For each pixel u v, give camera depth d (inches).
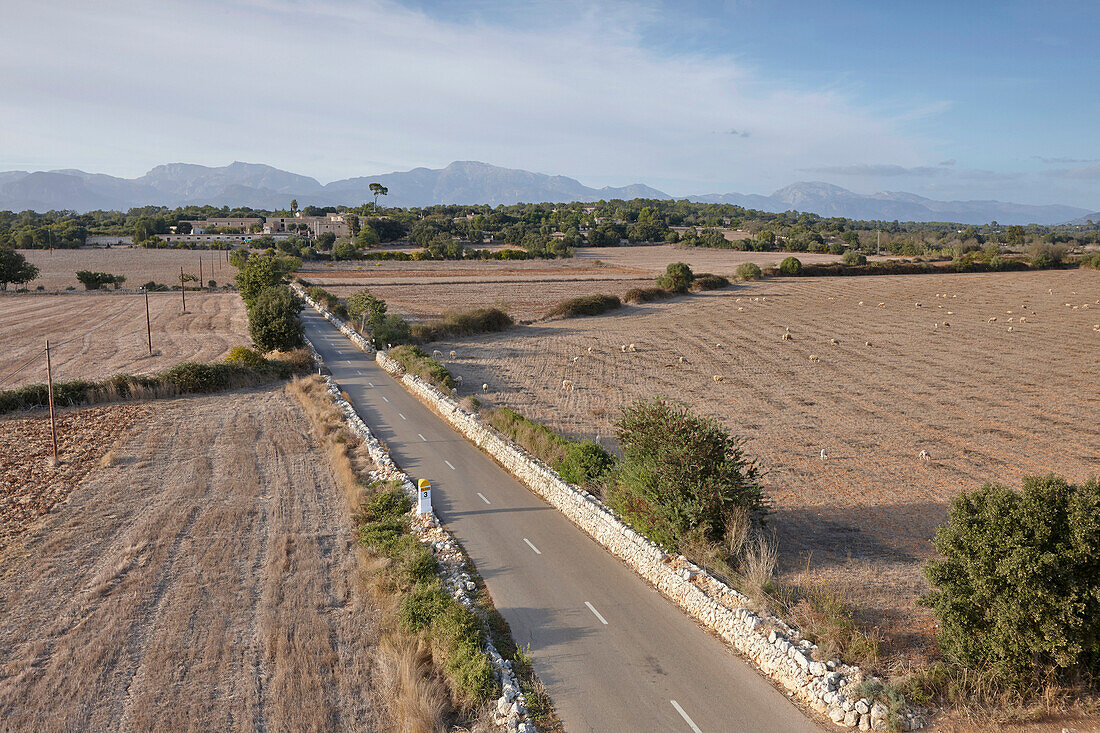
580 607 741.3
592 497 978.1
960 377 1904.5
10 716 570.9
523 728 542.9
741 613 670.5
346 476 1122.0
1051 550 532.1
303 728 558.9
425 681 610.5
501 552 877.8
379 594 761.6
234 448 1299.2
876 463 1211.2
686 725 550.9
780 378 1936.5
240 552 874.8
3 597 756.6
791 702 577.0
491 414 1439.5
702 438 835.4
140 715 571.2
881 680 558.6
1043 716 519.8
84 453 1254.3
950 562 578.2
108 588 777.6
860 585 752.3
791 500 1040.2
